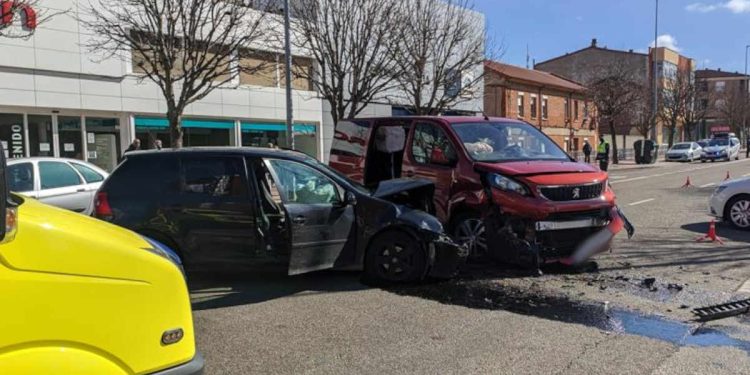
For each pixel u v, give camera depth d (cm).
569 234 712
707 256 816
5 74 1588
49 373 232
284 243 655
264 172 672
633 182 2336
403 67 1947
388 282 677
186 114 1981
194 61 1459
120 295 253
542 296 620
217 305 604
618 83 4184
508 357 455
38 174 1036
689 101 5550
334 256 673
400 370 434
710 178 2502
